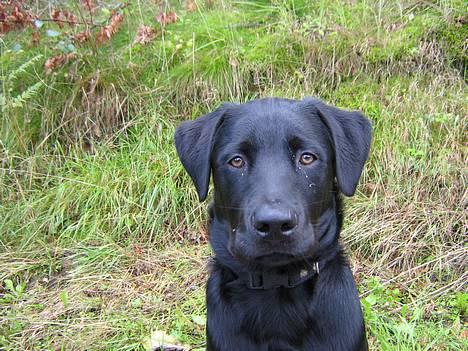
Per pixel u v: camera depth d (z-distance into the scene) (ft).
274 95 4.92
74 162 4.85
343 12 5.41
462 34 5.07
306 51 5.15
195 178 2.67
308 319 2.59
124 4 5.45
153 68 5.27
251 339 2.61
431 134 4.65
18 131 4.99
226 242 2.66
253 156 2.52
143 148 4.79
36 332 3.65
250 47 5.29
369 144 2.74
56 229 4.47
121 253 4.25
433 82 4.87
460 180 4.37
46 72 5.08
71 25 5.29
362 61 5.08
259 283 2.58
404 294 3.83
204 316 3.66
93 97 5.04
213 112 2.74
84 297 3.93
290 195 2.39
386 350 3.24
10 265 4.23
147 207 4.46
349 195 2.59
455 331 3.46
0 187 4.74
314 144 2.54
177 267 4.12
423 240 4.11
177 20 5.58
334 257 2.69
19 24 5.13
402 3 5.49
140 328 3.61
